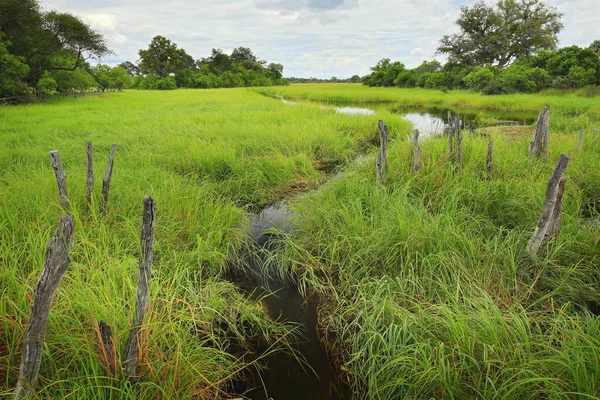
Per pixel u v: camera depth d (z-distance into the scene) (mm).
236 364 3799
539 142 8109
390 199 6180
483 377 3018
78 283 3520
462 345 3207
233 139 11609
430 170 7316
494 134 13016
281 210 7617
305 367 3828
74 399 2580
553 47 49938
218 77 79812
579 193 6188
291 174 9281
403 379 3086
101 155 9438
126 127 13781
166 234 5438
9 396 2557
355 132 14789
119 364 2703
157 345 3180
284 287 5113
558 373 2859
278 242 6043
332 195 6793
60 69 33062
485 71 34906
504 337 3223
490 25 51219
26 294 3412
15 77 27250
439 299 4070
